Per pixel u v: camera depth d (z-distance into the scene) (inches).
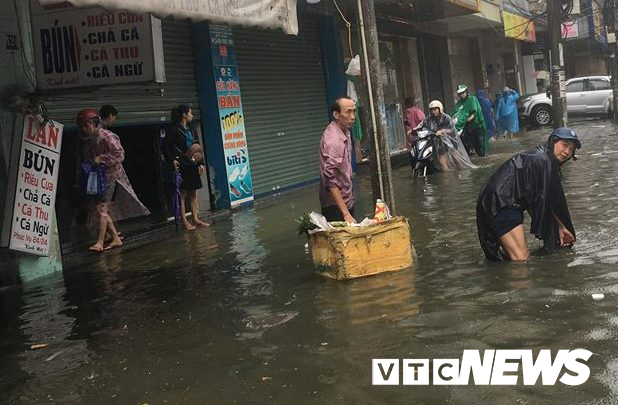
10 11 263.1
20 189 259.9
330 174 227.1
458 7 709.9
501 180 220.5
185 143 357.1
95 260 298.7
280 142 518.3
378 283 210.8
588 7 1283.2
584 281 189.8
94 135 306.0
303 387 139.4
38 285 259.1
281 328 177.6
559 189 224.5
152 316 202.8
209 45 430.6
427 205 357.4
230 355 162.2
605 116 994.1
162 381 150.5
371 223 222.8
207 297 218.2
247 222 370.9
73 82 269.6
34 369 165.8
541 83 1194.0
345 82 611.8
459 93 599.8
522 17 1014.4
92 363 166.2
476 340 155.0
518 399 125.9
